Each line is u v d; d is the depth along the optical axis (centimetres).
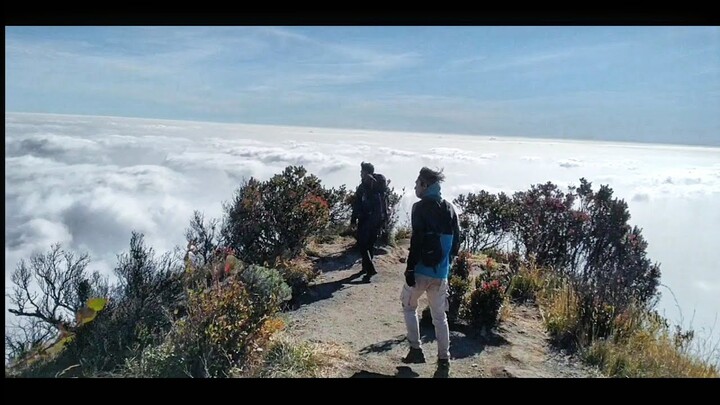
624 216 837
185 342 468
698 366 526
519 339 576
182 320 491
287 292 547
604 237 829
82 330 498
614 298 616
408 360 502
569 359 535
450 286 628
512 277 736
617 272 708
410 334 495
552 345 567
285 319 601
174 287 565
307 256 918
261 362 480
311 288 758
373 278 826
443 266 464
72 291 520
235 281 504
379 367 496
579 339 557
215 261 595
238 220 808
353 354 526
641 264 727
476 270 797
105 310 518
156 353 470
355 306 685
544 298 699
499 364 512
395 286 786
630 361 518
